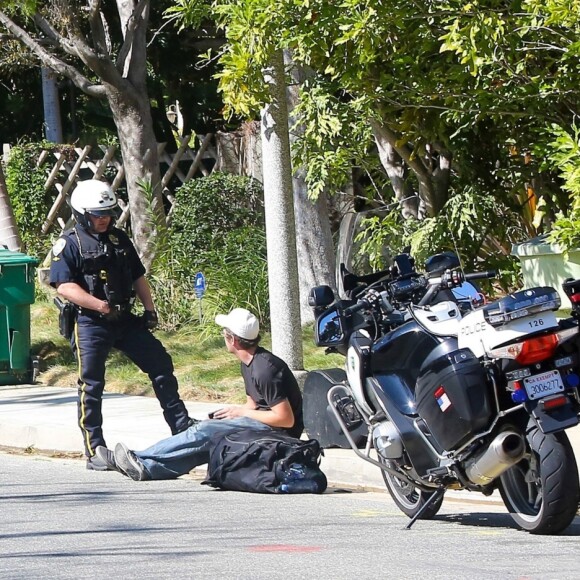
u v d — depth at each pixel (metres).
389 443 27.52
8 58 83.50
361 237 52.84
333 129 47.88
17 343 54.56
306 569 23.22
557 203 47.59
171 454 35.50
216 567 23.52
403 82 42.84
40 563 24.31
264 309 61.06
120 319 37.97
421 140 47.28
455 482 27.20
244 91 40.06
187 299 63.03
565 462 25.14
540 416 25.12
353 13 37.12
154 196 72.44
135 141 72.31
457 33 35.91
